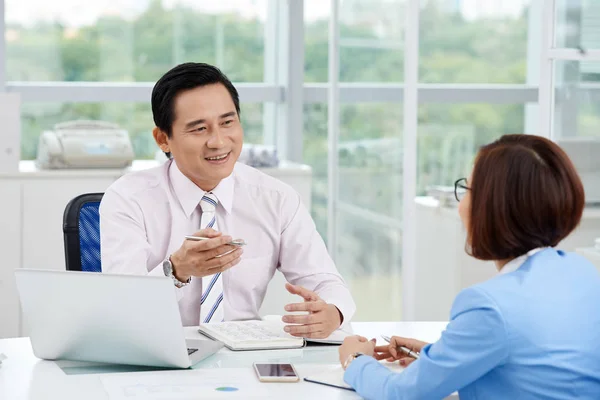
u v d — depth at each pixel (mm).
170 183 3387
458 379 2164
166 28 8062
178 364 2557
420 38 6066
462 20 6152
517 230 2209
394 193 6160
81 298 2523
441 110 6137
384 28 6328
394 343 2686
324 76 7863
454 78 6176
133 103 7961
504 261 2326
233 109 3207
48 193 6035
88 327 2559
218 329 2996
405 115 5871
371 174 6633
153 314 2475
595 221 5328
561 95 5309
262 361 2709
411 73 5832
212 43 8219
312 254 3475
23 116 7684
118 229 3260
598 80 5324
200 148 3156
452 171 6188
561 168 2215
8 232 5980
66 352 2658
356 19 6938
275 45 8344
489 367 2152
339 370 2613
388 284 6289
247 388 2406
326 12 7805
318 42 7977
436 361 2188
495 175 2215
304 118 8203
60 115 7777
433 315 5926
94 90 7797
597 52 5184
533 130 6449
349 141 7141
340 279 3420
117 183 3381
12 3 7602
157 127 3268
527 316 2150
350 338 2695
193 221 3369
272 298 6203
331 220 7695
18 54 7680
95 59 7891
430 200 6043
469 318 2156
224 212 3406
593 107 5328
